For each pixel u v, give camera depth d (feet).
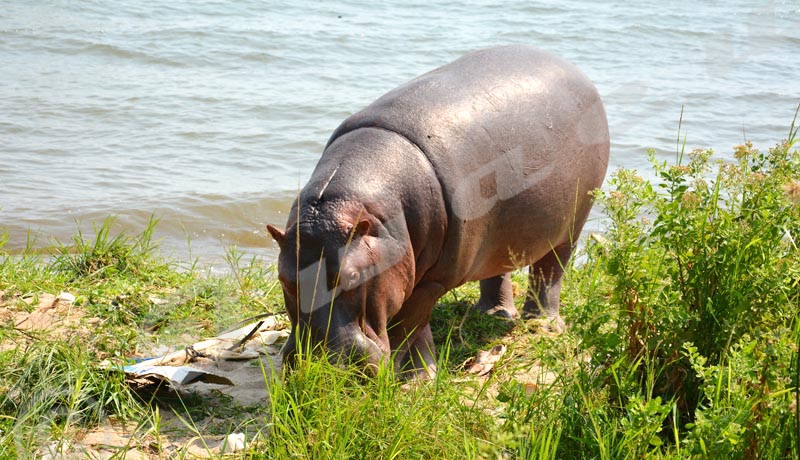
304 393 14.57
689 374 14.61
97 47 60.23
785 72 52.80
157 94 50.39
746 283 14.52
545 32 64.80
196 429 14.65
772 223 14.75
